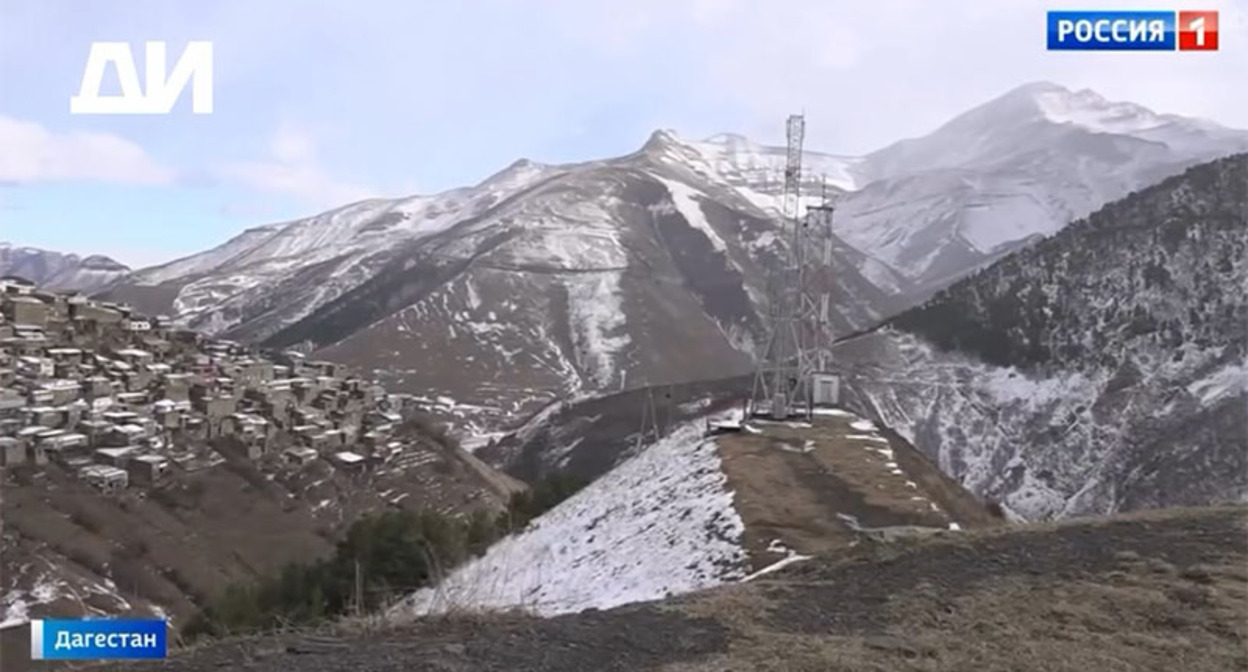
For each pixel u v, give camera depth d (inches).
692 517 753.0
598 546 814.5
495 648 215.5
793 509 704.4
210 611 897.5
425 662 204.1
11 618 1560.0
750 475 835.4
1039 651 218.7
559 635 227.8
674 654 213.3
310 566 1005.2
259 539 2201.0
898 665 206.7
